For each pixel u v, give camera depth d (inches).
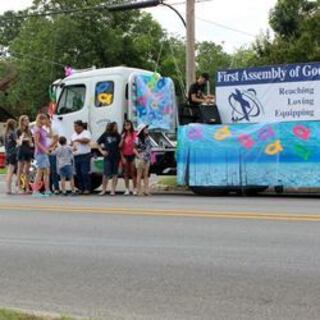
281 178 697.6
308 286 293.6
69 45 2112.5
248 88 741.9
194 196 719.1
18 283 318.3
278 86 724.7
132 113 784.9
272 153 701.9
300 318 250.7
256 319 251.1
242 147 716.0
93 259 362.3
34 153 765.9
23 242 417.1
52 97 825.5
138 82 790.5
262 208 559.8
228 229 439.5
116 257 365.1
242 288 294.2
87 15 2119.8
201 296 284.7
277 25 1764.3
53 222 496.1
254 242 391.5
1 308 263.0
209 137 733.9
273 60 1547.7
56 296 293.3
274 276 311.6
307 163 685.9
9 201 659.4
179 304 274.2
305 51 1492.4
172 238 413.7
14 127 786.2
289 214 509.0
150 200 657.6
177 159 754.8
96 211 554.3
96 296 291.1
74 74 813.9
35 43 2142.0
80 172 759.7
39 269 344.8
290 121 697.0
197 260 350.0
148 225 467.2
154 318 256.5
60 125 812.0
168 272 327.6
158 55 2292.1
